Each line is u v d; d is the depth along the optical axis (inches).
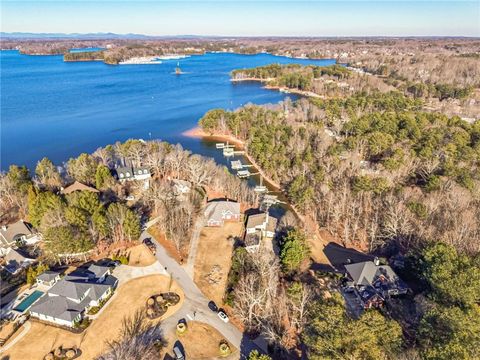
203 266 2849.4
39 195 3184.1
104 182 3850.9
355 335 1665.8
